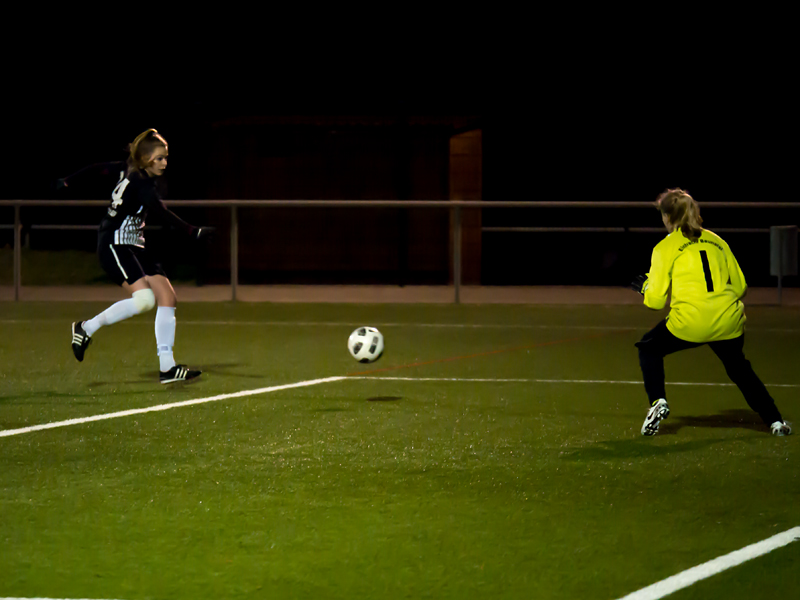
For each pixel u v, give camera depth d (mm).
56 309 48406
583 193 63250
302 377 31031
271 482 19453
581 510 17766
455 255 51844
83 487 19078
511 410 26250
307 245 65562
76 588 14242
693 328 22297
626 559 15375
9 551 15672
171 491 18844
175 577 14641
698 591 14156
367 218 65562
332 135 65062
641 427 24156
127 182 29016
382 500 18312
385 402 27219
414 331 41844
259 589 14203
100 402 27062
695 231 22484
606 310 49500
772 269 51906
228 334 40688
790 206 50188
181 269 65062
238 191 65250
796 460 21156
